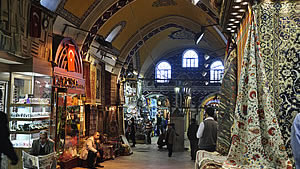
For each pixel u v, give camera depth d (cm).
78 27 1004
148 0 1284
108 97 1375
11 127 672
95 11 1021
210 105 2484
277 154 292
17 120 670
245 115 317
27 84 741
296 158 232
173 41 2247
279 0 320
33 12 680
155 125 2653
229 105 460
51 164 706
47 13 746
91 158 995
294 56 313
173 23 1490
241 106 320
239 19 400
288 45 315
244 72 321
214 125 665
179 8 1344
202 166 375
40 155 674
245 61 321
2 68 660
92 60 1171
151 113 2739
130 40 1526
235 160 319
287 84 312
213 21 1007
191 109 2486
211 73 2506
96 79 1191
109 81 1390
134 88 2062
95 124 1180
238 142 319
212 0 802
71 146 975
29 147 679
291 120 307
